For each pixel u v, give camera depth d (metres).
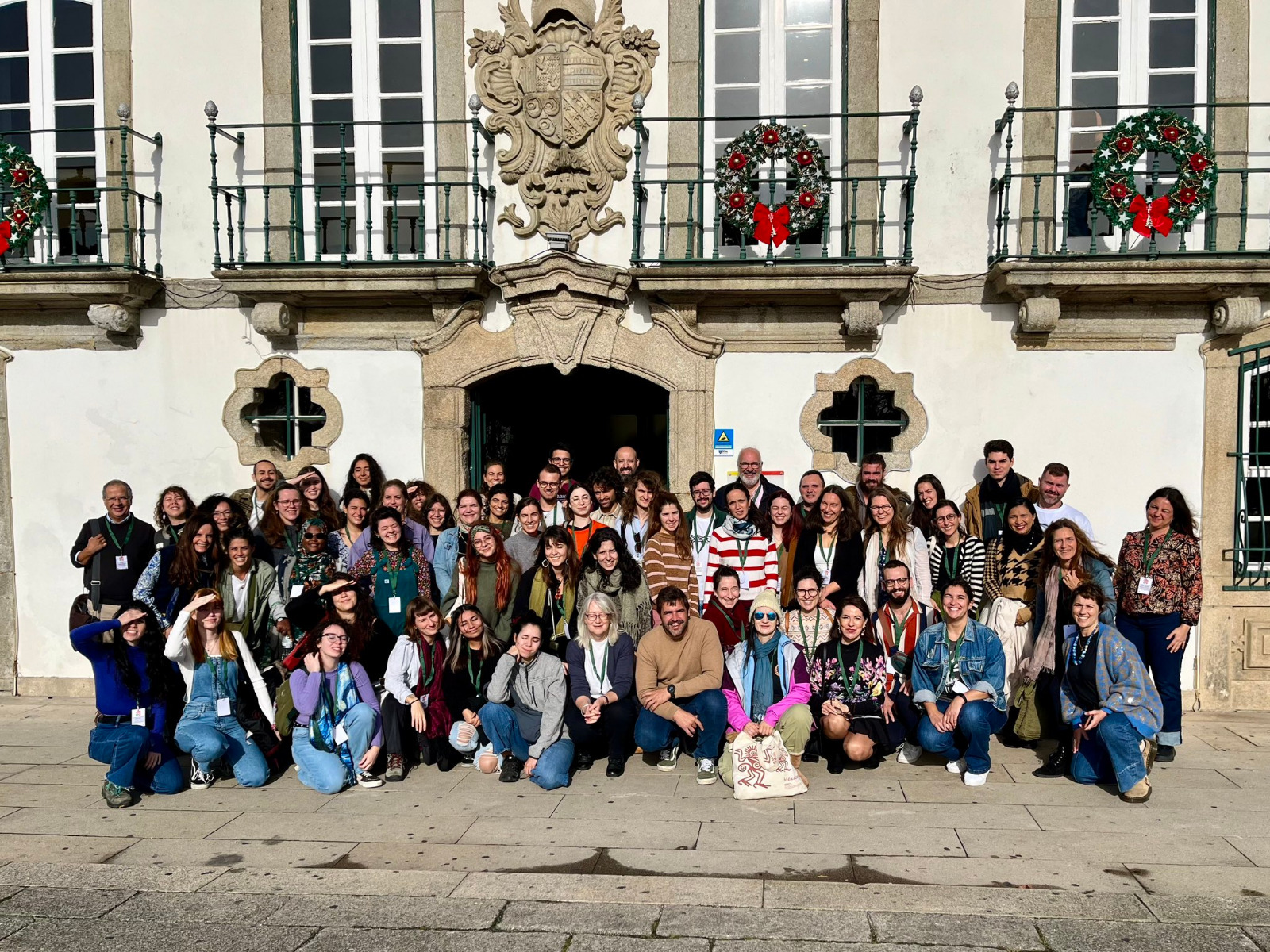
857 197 6.88
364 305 7.22
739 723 5.38
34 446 7.45
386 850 4.46
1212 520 6.75
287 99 7.25
